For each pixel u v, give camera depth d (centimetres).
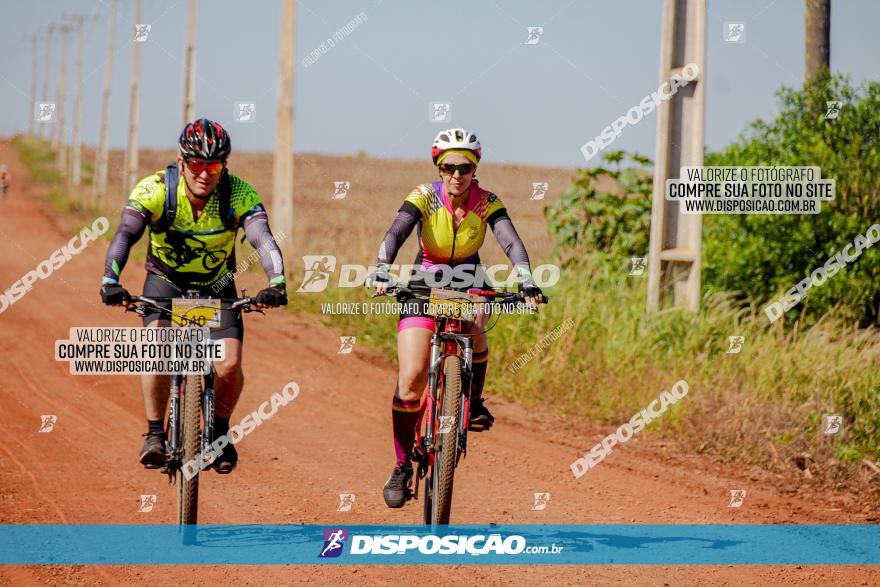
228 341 1345
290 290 4025
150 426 1366
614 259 2995
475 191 1402
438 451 1305
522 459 1869
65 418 2078
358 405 2347
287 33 4250
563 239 3106
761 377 2181
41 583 1141
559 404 2341
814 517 1541
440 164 1346
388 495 1407
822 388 2127
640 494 1644
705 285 2748
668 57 2642
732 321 2531
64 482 1599
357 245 4244
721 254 2700
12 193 10931
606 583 1188
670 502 1600
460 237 1397
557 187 9469
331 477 1709
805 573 1250
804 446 1909
